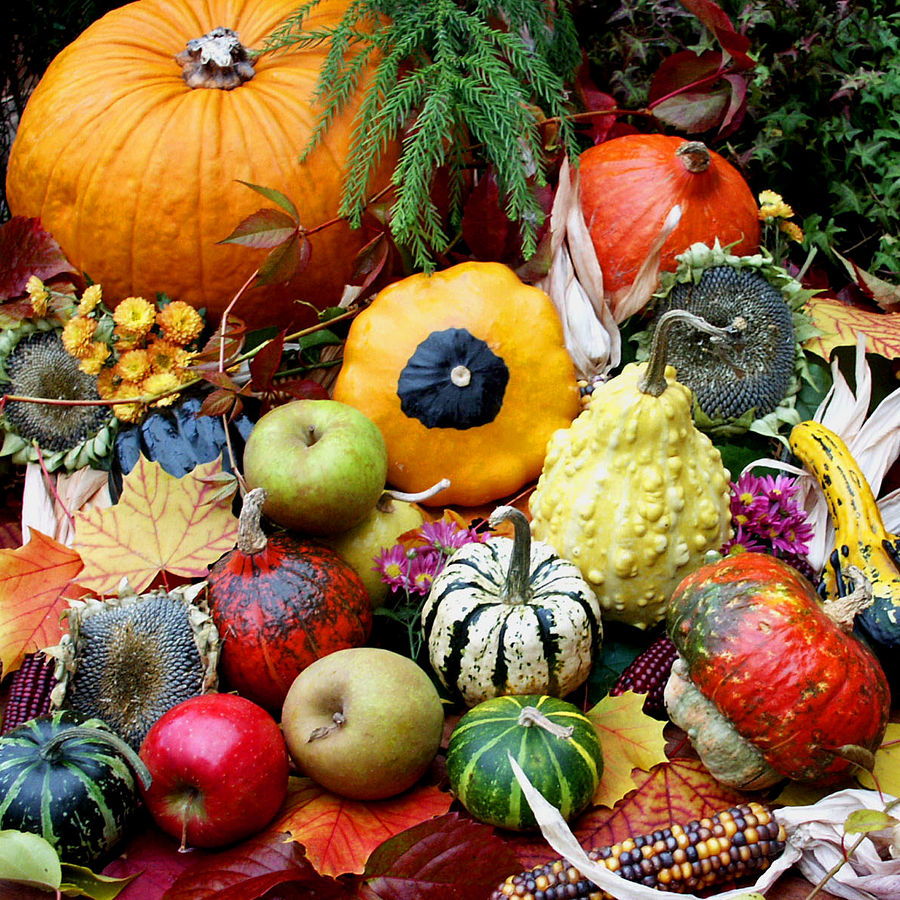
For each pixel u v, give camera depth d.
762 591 1.59
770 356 2.21
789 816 1.56
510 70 2.32
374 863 1.48
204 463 2.10
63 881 1.50
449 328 2.11
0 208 2.97
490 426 2.16
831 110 2.60
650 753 1.66
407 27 2.18
